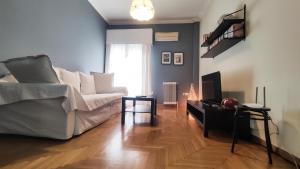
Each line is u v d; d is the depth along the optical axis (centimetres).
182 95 544
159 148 175
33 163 134
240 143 200
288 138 157
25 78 200
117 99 375
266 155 164
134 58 549
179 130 250
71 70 376
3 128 199
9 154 150
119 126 266
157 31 558
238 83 261
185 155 158
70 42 370
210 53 348
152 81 552
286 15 162
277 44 174
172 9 479
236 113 175
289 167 140
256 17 214
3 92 187
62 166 130
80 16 408
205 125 221
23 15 254
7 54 232
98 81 423
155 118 342
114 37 548
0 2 221
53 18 317
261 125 196
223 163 144
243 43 246
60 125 189
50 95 183
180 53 551
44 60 190
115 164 135
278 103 171
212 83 279
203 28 500
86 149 166
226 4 318
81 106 204
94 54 483
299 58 146
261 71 201
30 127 194
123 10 498
